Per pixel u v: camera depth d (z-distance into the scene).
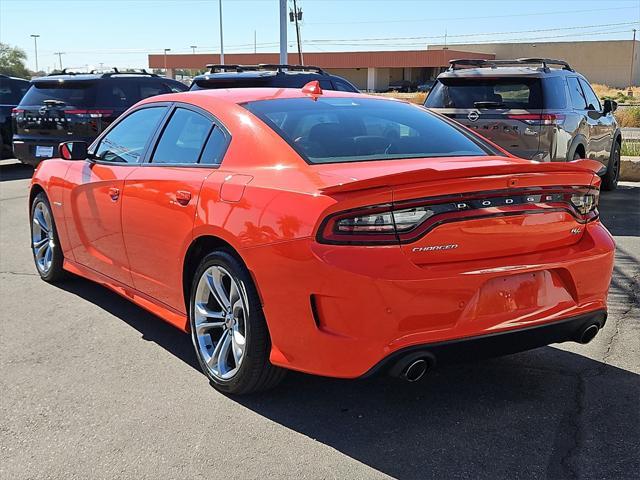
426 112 4.60
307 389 3.86
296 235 3.17
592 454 3.13
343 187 3.06
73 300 5.56
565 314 3.47
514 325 3.29
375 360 3.05
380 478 2.96
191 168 4.11
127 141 4.91
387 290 3.01
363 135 3.98
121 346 4.54
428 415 3.53
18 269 6.56
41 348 4.51
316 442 3.28
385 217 3.05
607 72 91.12
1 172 14.04
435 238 3.12
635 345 4.44
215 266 3.74
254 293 3.48
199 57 81.94
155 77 12.83
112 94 12.05
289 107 4.14
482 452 3.16
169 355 4.39
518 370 4.08
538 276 3.41
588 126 9.27
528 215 3.35
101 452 3.21
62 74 12.83
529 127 8.27
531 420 3.46
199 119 4.27
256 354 3.52
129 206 4.50
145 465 3.09
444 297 3.11
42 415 3.57
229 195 3.64
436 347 3.11
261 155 3.73
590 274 3.56
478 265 3.21
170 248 4.11
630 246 7.10
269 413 3.57
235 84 9.78
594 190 3.69
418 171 3.01
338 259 3.04
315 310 3.17
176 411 3.60
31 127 12.23
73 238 5.45
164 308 4.38
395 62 81.38
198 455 3.17
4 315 5.18
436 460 3.10
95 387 3.91
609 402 3.64
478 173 3.16
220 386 3.79
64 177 5.48
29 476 3.02
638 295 5.48
